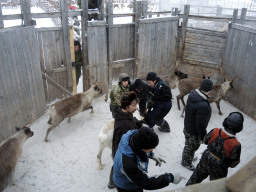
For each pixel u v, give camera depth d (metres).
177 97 6.38
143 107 4.84
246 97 6.12
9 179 3.64
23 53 4.91
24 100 5.12
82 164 4.39
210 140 3.01
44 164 4.35
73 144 4.92
